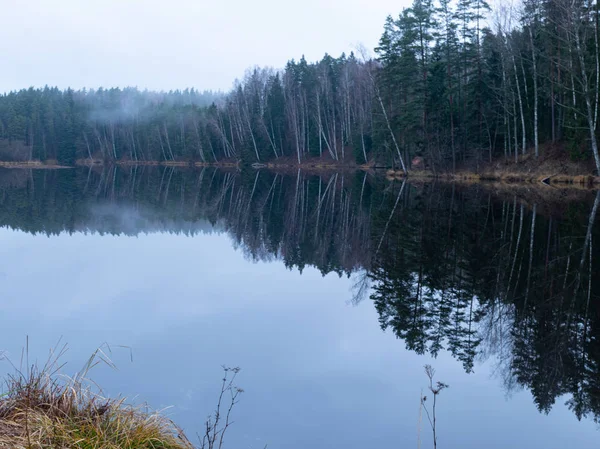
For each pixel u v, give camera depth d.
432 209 18.91
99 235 14.12
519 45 30.02
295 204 22.92
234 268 10.37
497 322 6.77
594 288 7.98
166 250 12.16
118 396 4.64
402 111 33.34
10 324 6.60
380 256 11.32
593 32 25.12
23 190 28.39
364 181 34.12
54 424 3.17
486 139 32.03
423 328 6.72
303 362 5.64
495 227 14.18
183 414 4.45
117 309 7.41
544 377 5.17
